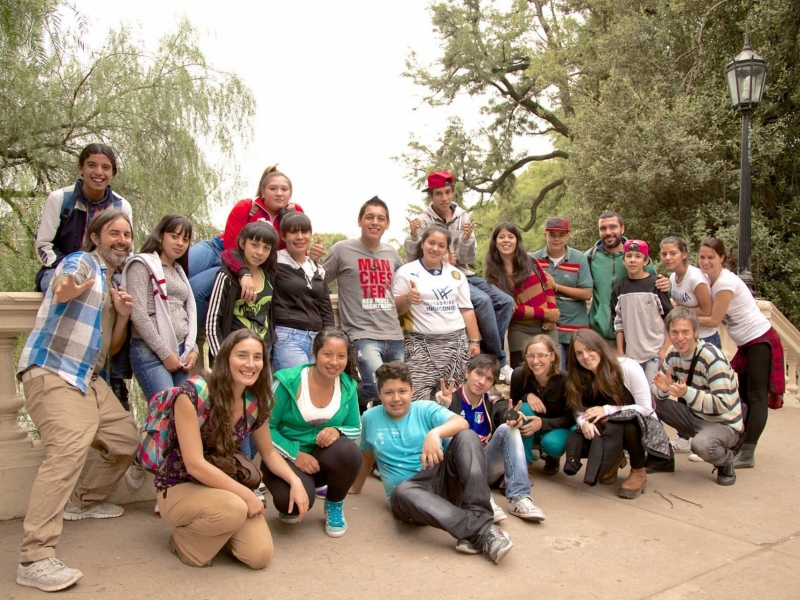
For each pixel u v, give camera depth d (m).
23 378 2.88
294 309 3.95
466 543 3.08
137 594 2.60
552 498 3.95
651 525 3.49
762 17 10.93
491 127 21.36
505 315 4.98
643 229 12.50
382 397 3.50
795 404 6.88
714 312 4.74
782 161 11.58
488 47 19.97
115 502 3.62
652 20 12.87
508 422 3.65
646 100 11.95
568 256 5.40
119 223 3.14
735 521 3.56
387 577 2.82
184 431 2.79
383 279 4.45
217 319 3.56
